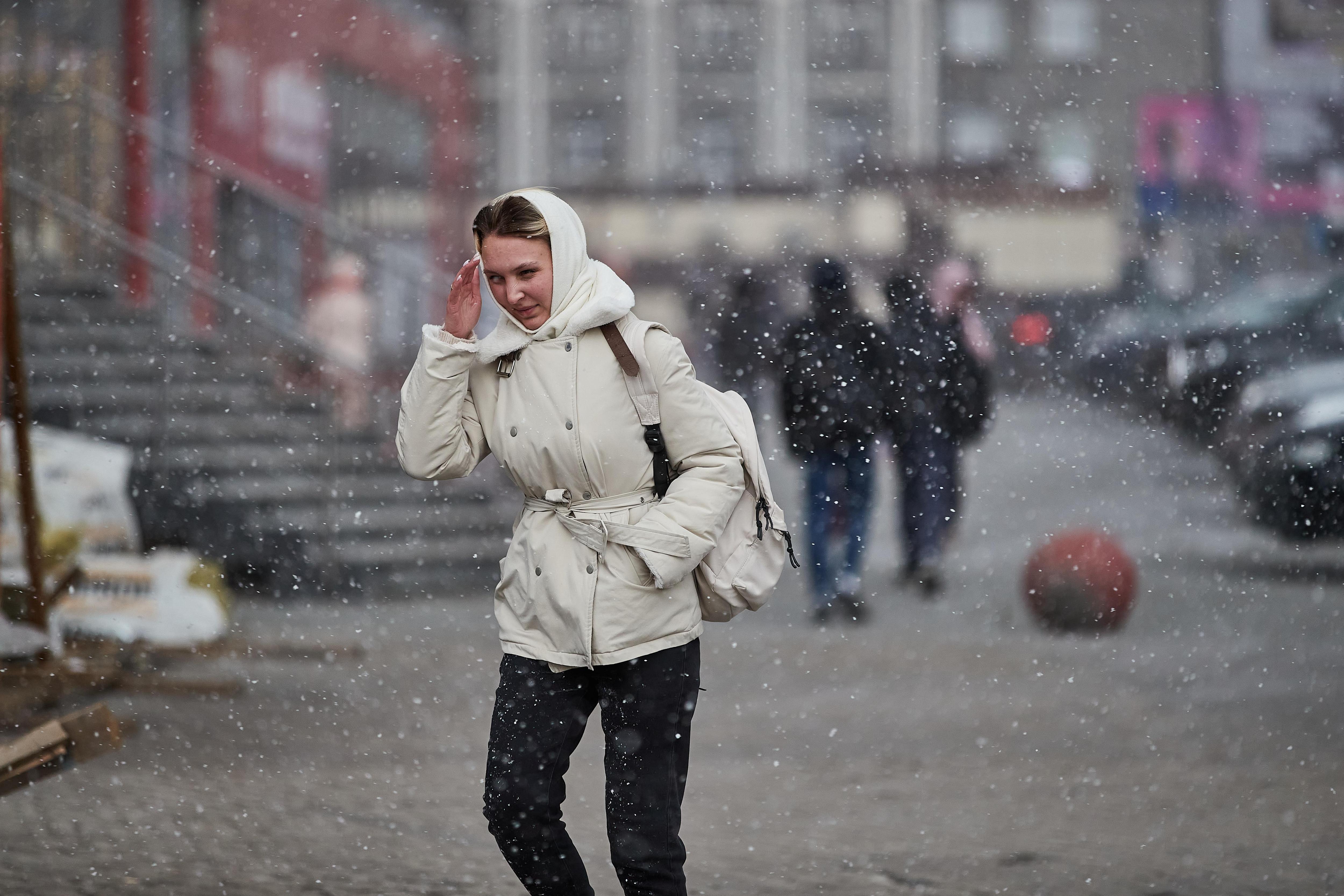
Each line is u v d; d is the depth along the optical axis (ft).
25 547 55.93
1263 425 110.63
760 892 37.14
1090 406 189.67
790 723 57.62
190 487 94.12
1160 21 397.39
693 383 28.19
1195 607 83.97
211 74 145.79
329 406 108.27
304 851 40.01
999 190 339.16
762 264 332.39
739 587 28.76
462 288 28.14
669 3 428.15
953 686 64.49
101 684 58.54
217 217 133.28
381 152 201.26
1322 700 60.39
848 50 432.66
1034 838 41.93
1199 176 383.24
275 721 55.57
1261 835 42.19
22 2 121.70
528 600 28.02
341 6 184.34
